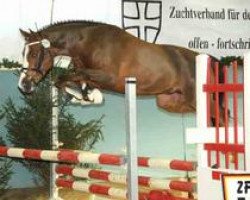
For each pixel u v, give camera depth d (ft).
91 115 27.68
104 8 28.14
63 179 20.49
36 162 24.35
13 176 25.79
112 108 28.14
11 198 24.00
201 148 12.18
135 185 11.68
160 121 29.09
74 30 22.31
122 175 17.01
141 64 22.80
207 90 12.25
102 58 22.29
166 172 28.30
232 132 11.96
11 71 26.43
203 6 29.89
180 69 23.53
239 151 11.50
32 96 24.47
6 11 26.58
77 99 21.97
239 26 30.60
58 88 22.03
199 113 12.26
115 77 22.39
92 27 22.52
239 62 30.04
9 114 24.79
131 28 28.55
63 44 22.26
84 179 23.61
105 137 27.94
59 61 23.91
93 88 22.13
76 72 22.13
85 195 24.09
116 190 17.07
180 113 27.02
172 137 29.27
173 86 23.59
